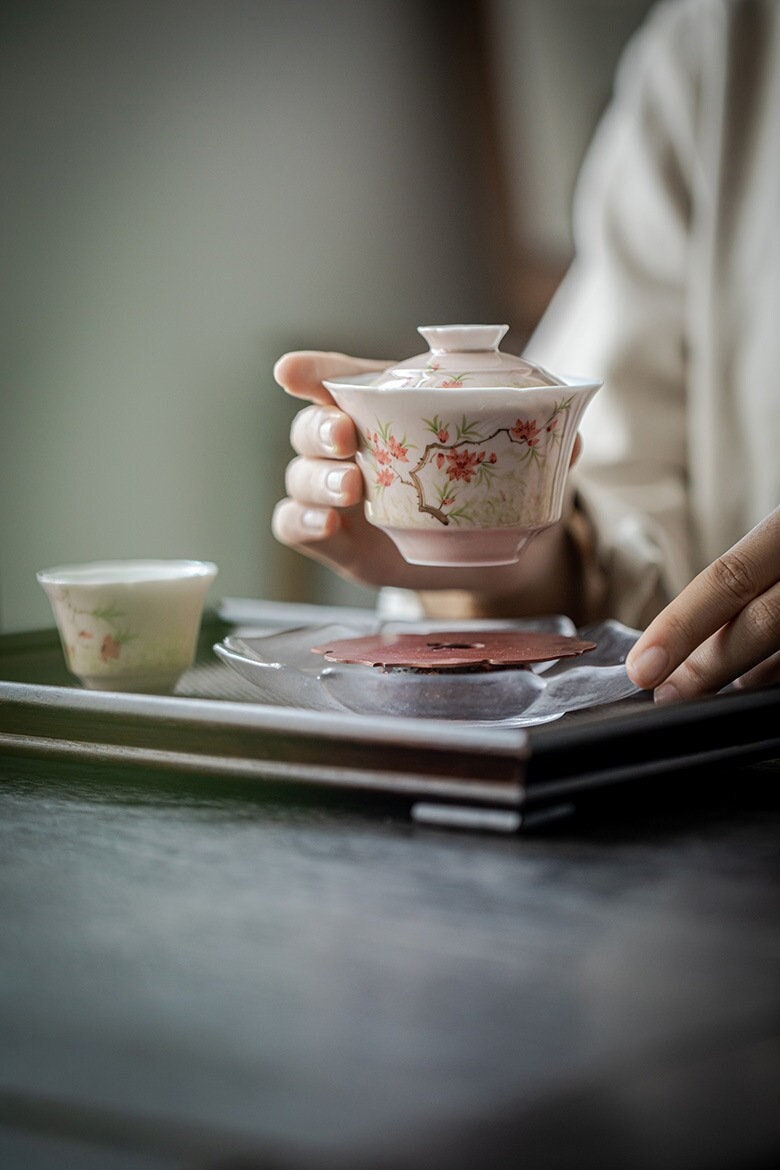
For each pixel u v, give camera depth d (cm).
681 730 75
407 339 252
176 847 70
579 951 61
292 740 74
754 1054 56
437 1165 50
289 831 72
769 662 81
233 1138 52
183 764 76
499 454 78
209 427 231
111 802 76
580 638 89
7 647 95
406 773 72
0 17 198
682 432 127
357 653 80
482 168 248
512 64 243
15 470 209
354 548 100
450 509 79
